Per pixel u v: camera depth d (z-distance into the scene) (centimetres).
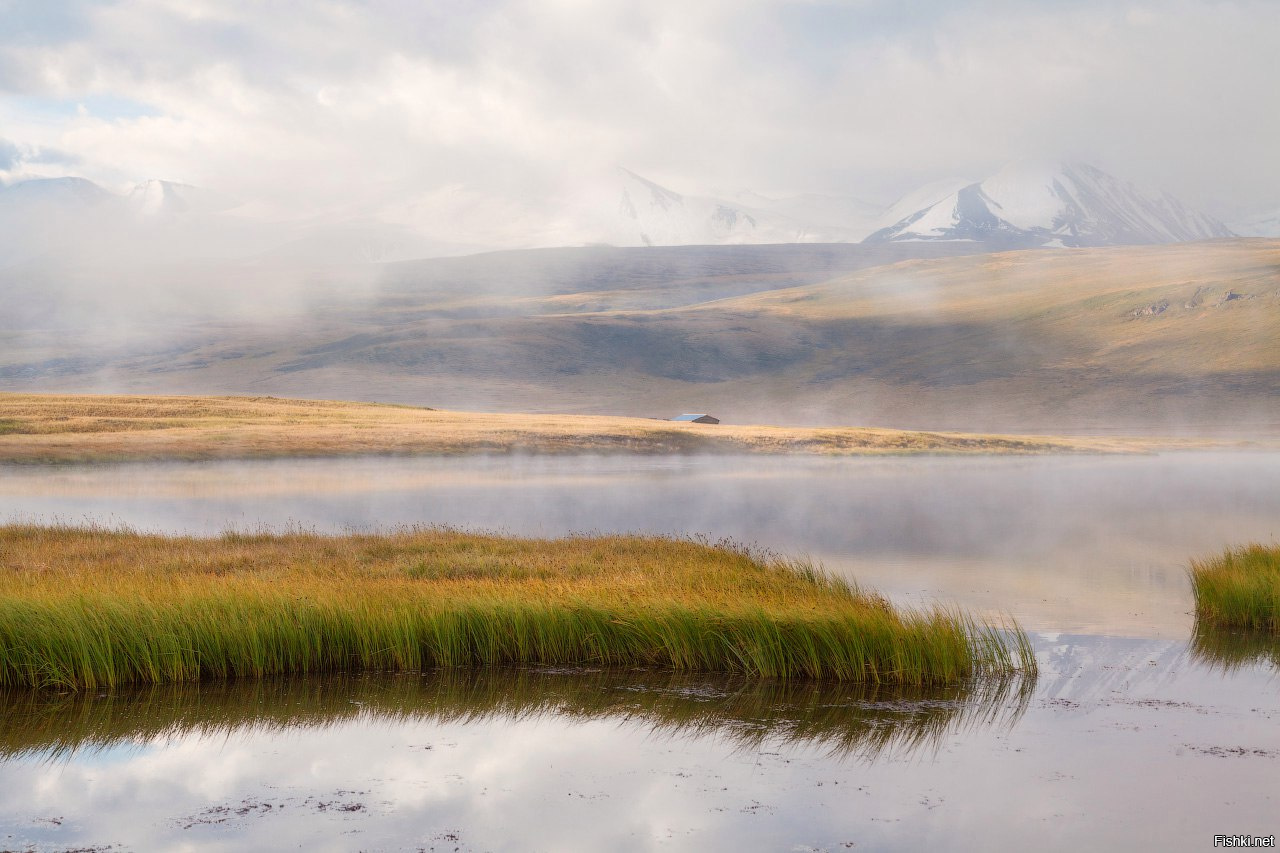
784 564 2383
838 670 1659
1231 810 1116
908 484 6438
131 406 10025
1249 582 2184
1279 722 1446
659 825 1070
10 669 1573
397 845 1016
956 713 1486
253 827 1065
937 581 2705
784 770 1246
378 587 1964
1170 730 1405
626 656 1761
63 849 1007
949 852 1007
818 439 9894
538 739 1369
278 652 1673
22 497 4700
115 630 1600
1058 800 1148
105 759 1277
